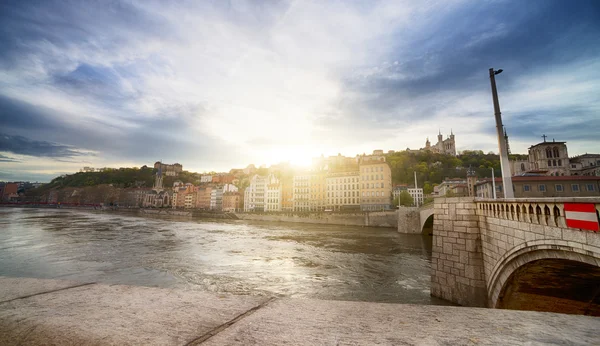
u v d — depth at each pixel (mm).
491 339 2191
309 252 36781
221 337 2191
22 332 2277
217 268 27969
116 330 2312
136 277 24422
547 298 12391
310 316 2727
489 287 14570
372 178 97812
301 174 116750
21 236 48812
